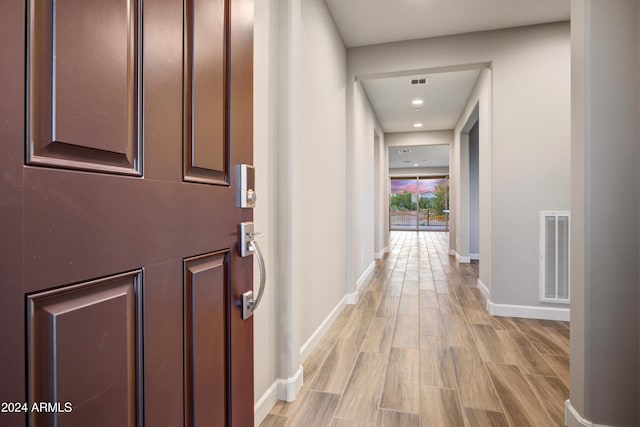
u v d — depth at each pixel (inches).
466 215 237.3
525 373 79.7
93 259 19.2
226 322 32.8
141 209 22.5
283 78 68.9
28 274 16.0
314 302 95.2
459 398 69.2
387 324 113.3
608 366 54.4
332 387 73.5
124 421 21.2
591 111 55.0
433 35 123.0
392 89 174.6
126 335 21.4
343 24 115.6
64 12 17.7
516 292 121.1
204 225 29.2
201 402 28.8
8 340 15.3
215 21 30.6
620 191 54.0
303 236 86.7
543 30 116.5
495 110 121.4
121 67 21.1
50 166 17.1
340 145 126.3
